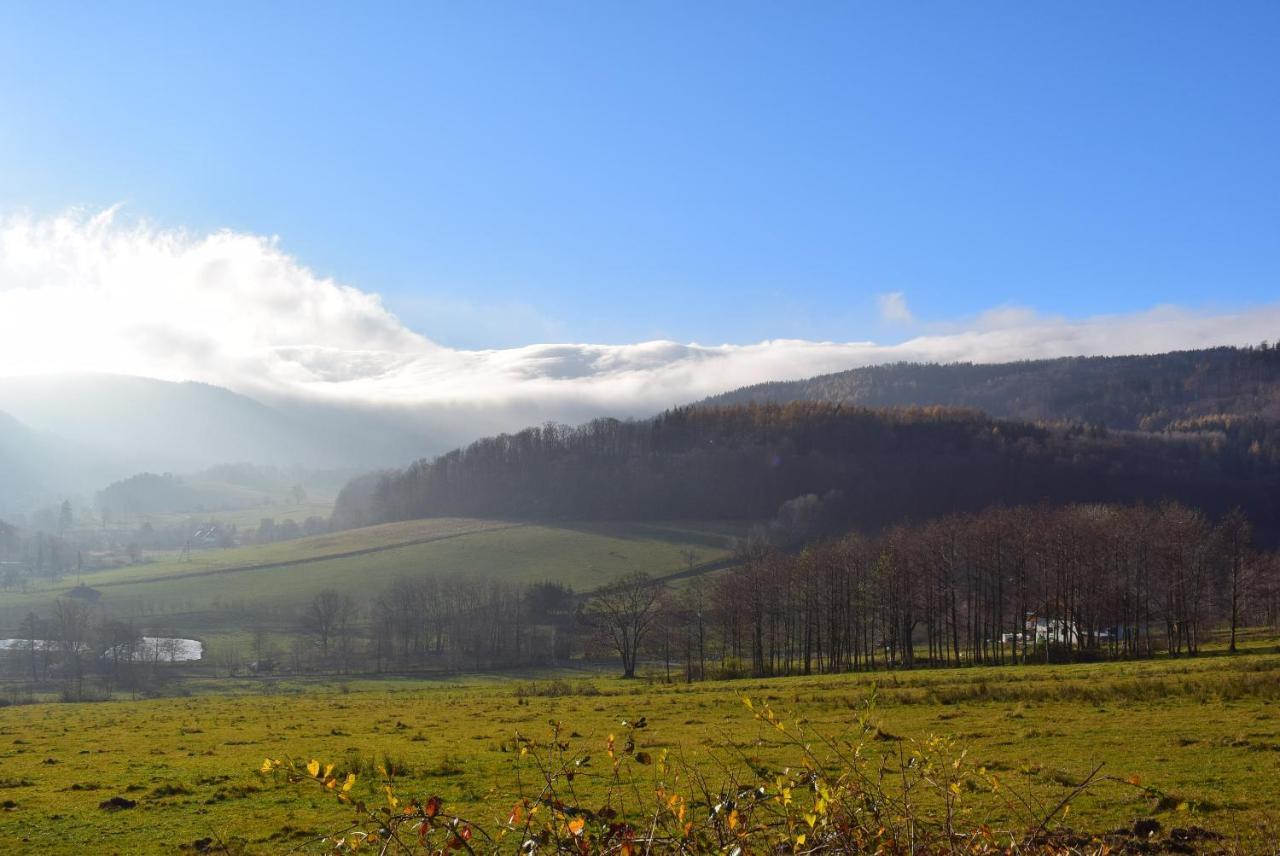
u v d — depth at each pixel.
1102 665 68.56
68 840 19.47
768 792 9.41
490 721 42.69
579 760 9.36
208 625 147.75
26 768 29.97
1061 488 181.50
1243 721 31.22
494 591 140.25
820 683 62.09
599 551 178.75
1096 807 18.95
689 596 119.19
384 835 8.38
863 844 9.51
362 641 135.62
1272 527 168.75
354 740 35.91
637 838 8.44
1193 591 91.50
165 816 21.56
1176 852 15.63
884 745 26.70
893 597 97.12
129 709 61.84
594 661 119.75
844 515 177.25
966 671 70.81
